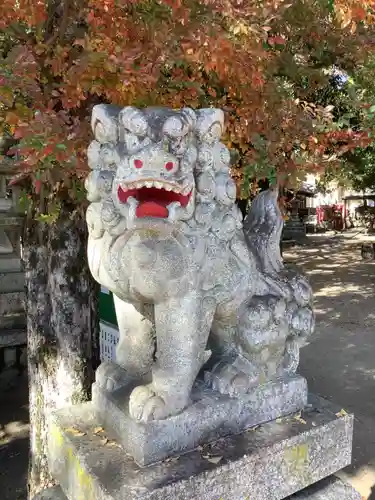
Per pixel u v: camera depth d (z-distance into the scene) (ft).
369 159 21.86
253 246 6.52
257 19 5.99
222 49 5.67
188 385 5.14
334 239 62.75
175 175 4.55
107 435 5.42
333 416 5.88
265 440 5.29
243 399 5.49
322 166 8.24
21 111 5.57
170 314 5.08
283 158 8.13
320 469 5.69
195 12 5.82
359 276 34.01
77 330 8.93
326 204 88.89
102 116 4.82
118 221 4.85
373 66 9.34
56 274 8.79
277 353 5.82
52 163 5.91
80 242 8.86
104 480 4.59
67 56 6.08
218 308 5.56
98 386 5.83
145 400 4.95
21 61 5.35
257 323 5.56
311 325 6.24
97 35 5.75
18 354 15.78
